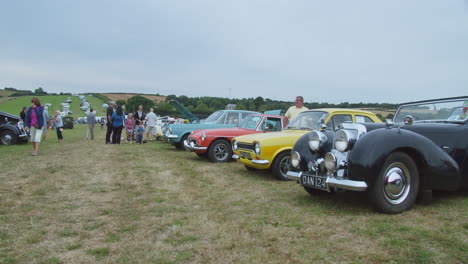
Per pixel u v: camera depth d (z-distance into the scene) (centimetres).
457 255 248
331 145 385
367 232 297
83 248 271
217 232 302
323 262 239
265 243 276
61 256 255
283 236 291
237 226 319
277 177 572
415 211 360
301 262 239
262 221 333
